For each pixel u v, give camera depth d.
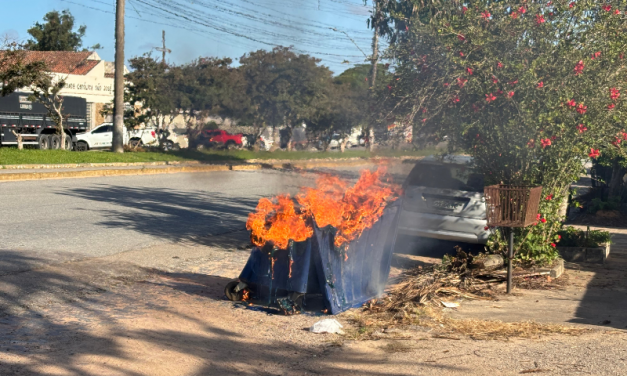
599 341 5.14
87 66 45.97
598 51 7.75
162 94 40.31
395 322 5.92
